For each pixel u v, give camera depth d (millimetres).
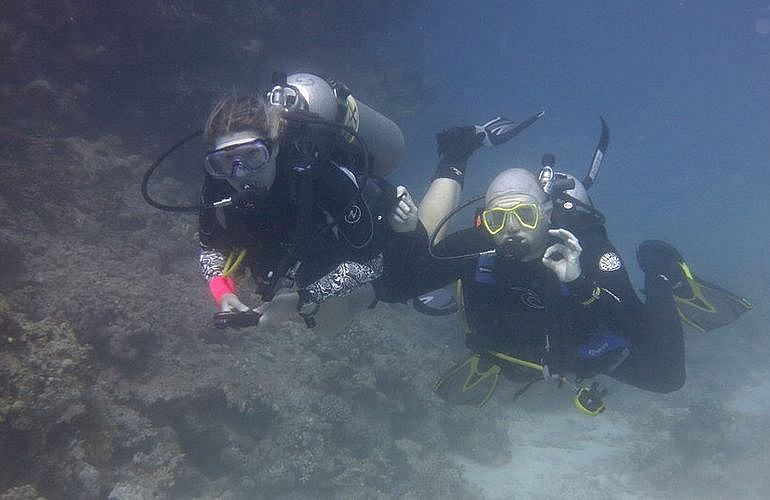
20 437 4570
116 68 14031
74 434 5082
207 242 3455
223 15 15391
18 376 4664
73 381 5223
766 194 68438
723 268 28484
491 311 4641
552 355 4281
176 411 6773
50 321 5727
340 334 10383
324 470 7562
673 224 45406
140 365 7051
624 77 133125
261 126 3033
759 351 16922
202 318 8719
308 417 7938
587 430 12102
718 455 10406
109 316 7027
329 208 3242
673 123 121938
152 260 10594
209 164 3078
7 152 11164
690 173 86312
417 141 27844
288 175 3131
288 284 3449
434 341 13719
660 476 9977
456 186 5375
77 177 11508
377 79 21125
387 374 10109
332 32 20172
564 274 3965
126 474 5613
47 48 13484
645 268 5582
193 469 6613
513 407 12664
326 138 3365
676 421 11172
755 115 130250
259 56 16109
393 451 9008
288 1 17656
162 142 14453
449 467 9109
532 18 127750
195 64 14859
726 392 14453
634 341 4734
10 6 13070
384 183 3926
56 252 8891
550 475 10156
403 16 24422
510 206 3930
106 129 14148
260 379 8344
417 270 4297
